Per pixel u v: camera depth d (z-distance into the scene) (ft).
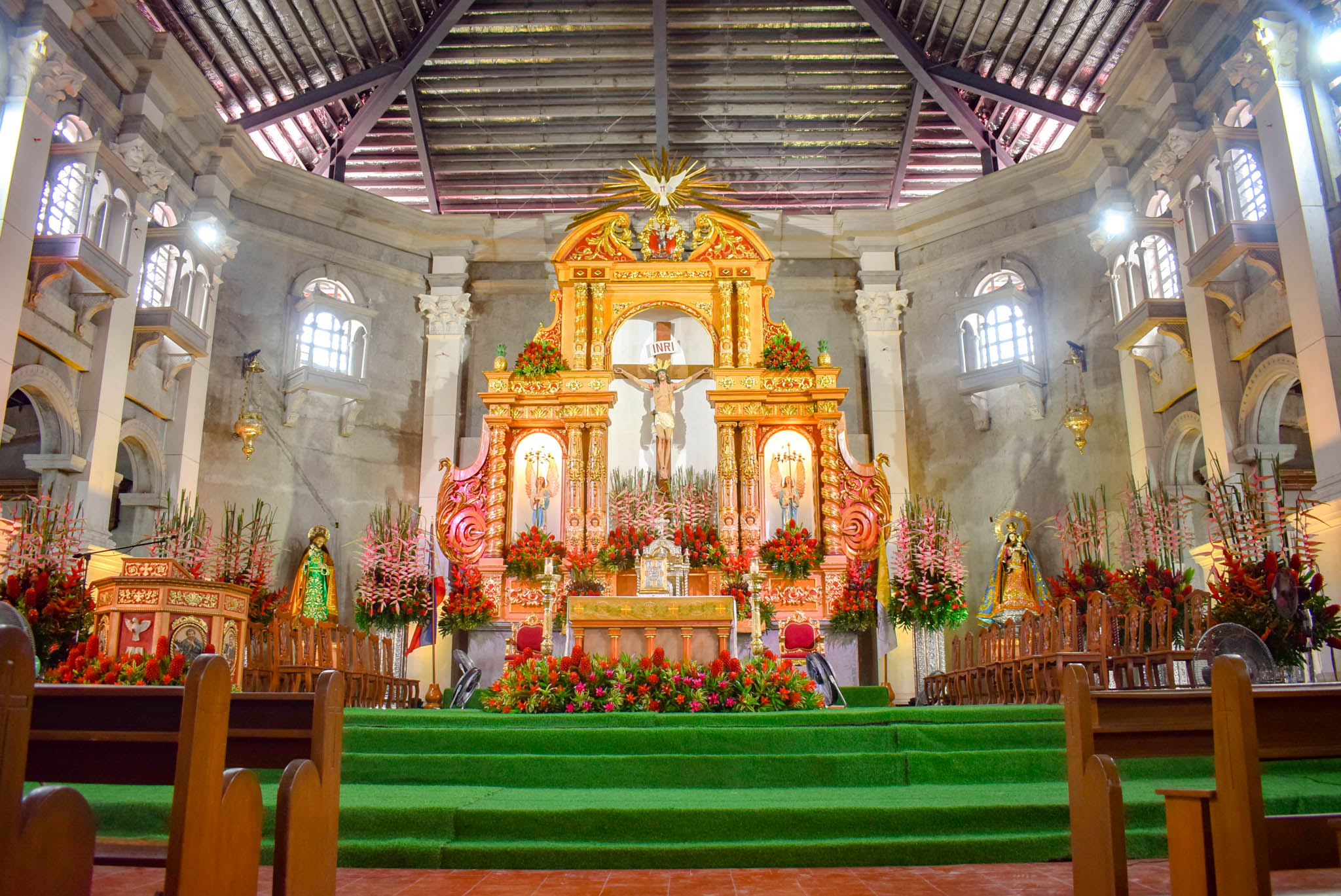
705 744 22.95
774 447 50.37
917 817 17.63
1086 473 49.37
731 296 52.65
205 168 49.88
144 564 29.84
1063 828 17.89
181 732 9.59
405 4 52.44
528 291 58.08
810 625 43.16
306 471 51.19
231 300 50.75
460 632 47.55
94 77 42.47
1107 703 13.19
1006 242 54.24
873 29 54.13
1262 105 38.78
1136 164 49.29
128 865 11.84
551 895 14.51
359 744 23.16
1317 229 36.19
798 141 60.75
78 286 40.83
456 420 55.31
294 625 34.19
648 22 54.03
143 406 45.03
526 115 58.95
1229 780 10.66
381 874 16.05
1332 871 14.38
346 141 57.00
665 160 53.26
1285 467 47.09
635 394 52.16
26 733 6.94
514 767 21.76
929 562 46.29
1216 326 42.04
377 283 55.83
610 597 34.01
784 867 16.52
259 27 49.44
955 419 54.19
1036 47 52.65
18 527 34.06
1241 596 29.66
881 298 56.95
